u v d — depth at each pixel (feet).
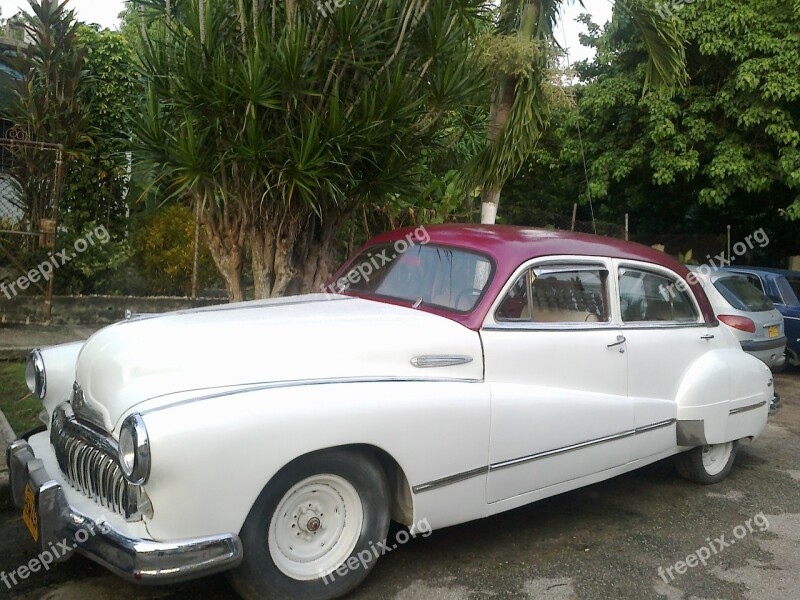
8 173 30.60
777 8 37.83
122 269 31.94
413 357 11.59
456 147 31.27
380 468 11.04
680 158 40.52
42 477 10.22
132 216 32.63
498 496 12.33
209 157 18.35
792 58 36.86
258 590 10.00
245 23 18.29
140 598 10.93
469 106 23.08
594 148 44.96
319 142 17.60
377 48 19.17
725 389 16.51
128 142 18.84
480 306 12.60
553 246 13.93
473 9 20.12
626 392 14.53
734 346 17.87
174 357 10.25
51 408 12.46
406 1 19.08
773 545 14.07
